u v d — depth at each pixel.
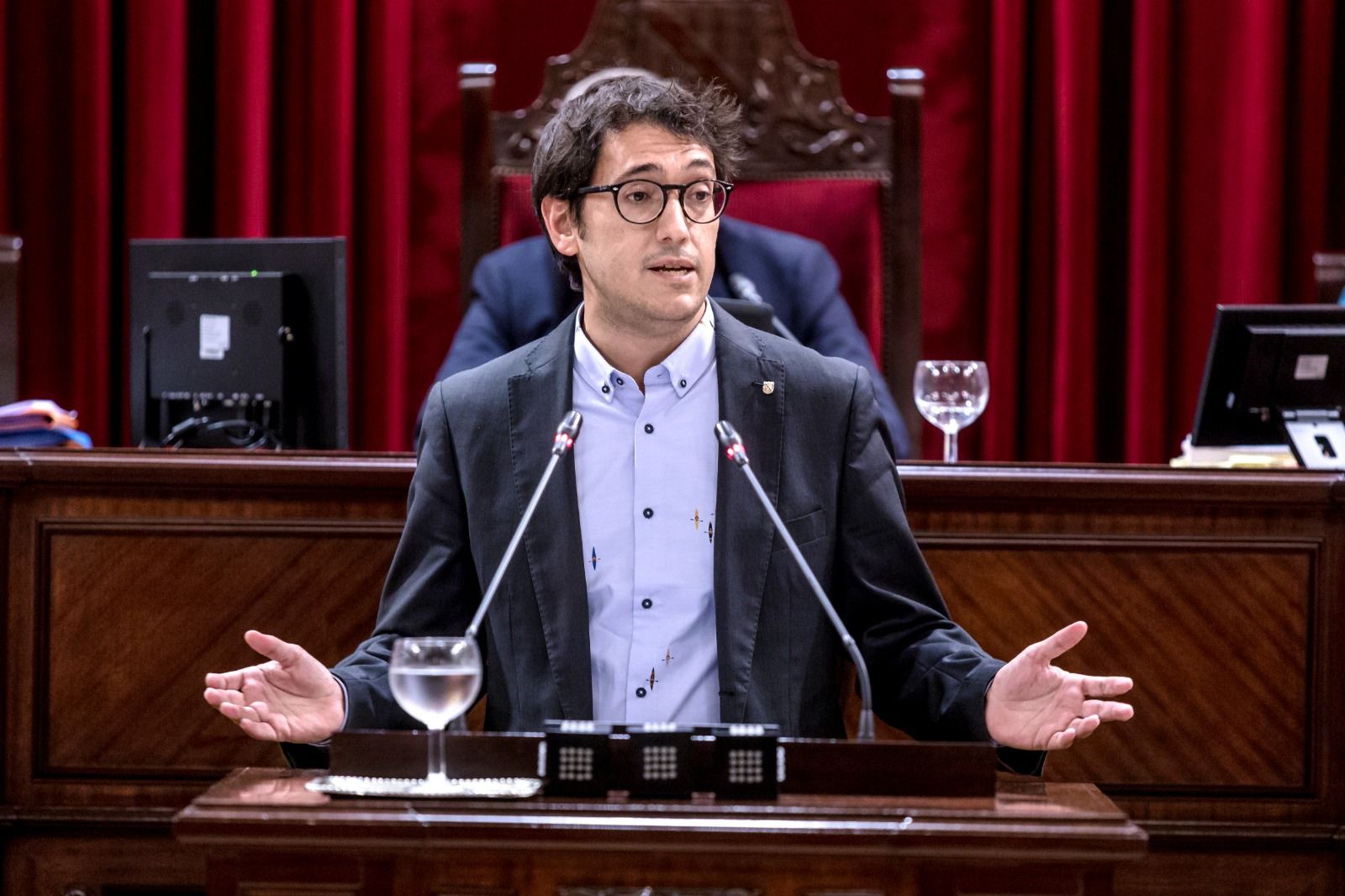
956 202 16.78
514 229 13.24
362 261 16.66
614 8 13.48
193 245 10.87
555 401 7.60
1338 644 9.08
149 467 9.01
